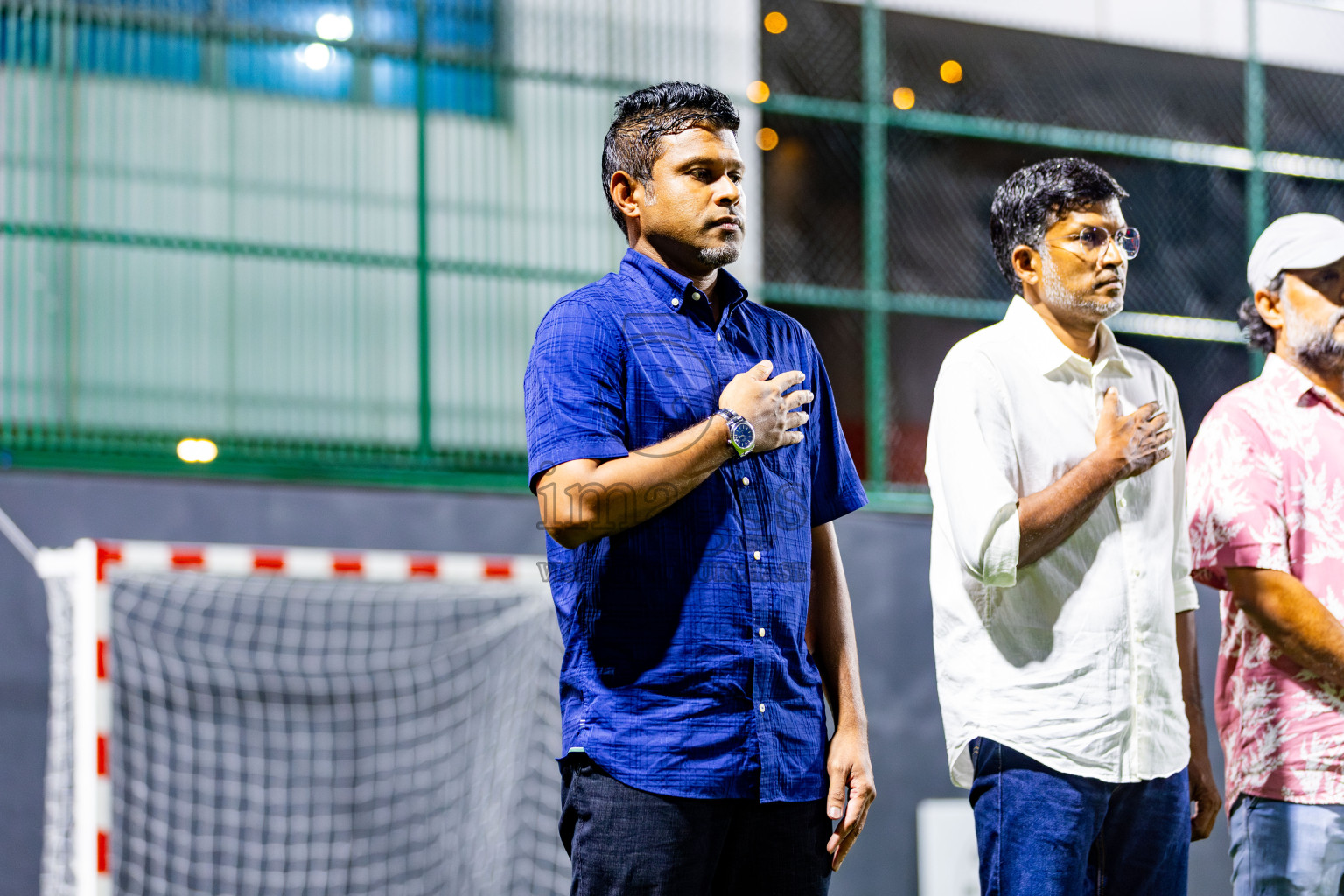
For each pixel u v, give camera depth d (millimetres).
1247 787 2945
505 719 6438
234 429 6832
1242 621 3010
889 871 7105
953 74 8891
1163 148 8578
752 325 2529
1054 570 2619
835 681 2529
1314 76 9109
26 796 6012
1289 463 2986
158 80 6895
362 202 7188
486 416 7281
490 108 7449
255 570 5074
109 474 6480
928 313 8133
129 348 6699
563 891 6320
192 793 6020
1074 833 2539
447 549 6930
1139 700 2607
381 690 6387
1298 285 3107
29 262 6582
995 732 2586
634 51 7719
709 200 2408
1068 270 2717
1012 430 2695
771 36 8289
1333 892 2832
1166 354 8516
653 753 2221
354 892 6180
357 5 7270
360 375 7082
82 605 4652
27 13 6680
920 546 7641
